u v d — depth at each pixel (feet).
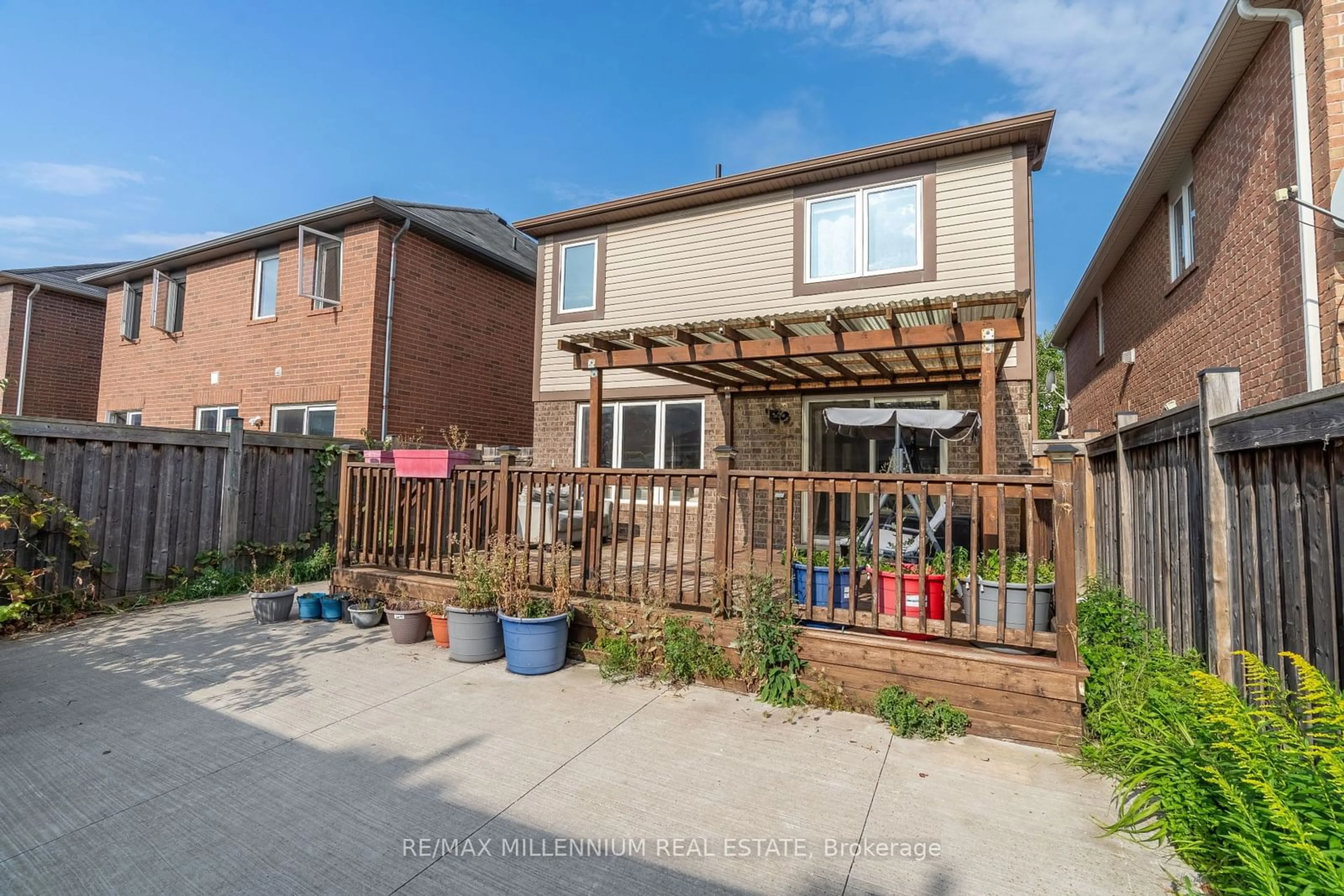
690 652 14.99
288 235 37.83
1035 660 12.44
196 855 8.55
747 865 8.43
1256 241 19.81
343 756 11.39
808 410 29.27
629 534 16.81
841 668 13.79
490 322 42.68
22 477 19.60
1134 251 34.42
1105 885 8.04
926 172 26.45
